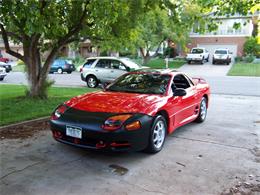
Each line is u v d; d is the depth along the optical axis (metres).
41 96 9.52
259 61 32.22
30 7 5.80
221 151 5.06
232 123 7.20
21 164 4.29
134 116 4.39
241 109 9.19
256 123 7.23
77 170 4.12
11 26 7.84
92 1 6.81
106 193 3.49
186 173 4.11
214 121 7.40
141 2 8.54
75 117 4.52
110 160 4.52
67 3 7.99
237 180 3.92
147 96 5.16
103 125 4.25
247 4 6.50
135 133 4.32
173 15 9.72
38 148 4.98
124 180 3.84
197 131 6.36
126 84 5.87
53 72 26.42
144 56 30.45
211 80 19.00
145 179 3.88
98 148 4.31
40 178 3.86
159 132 4.96
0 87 13.95
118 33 9.48
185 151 5.02
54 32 7.43
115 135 4.20
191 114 6.45
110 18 6.83
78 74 25.58
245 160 4.66
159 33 28.58
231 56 32.81
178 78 6.36
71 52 39.91
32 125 6.41
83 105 4.81
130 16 8.80
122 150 4.30
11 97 9.74
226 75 22.61
